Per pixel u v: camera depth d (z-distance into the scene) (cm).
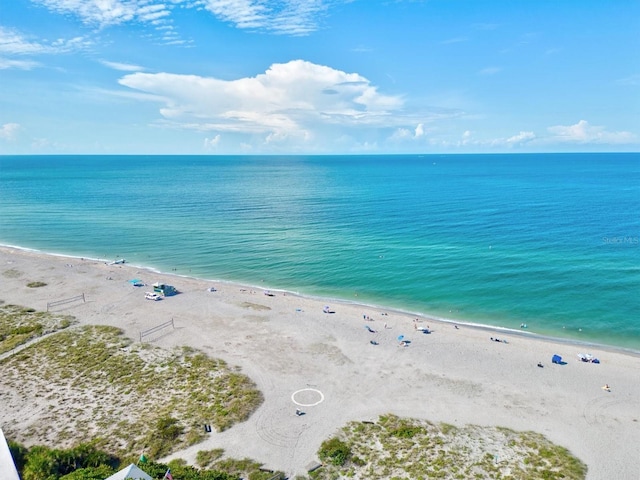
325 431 3581
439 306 6525
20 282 7444
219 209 15062
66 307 6306
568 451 3372
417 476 3073
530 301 6588
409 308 6494
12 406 3844
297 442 3438
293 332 5534
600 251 8912
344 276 7881
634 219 11969
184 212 14462
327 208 14962
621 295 6712
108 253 9631
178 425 3603
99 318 5906
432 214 13275
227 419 3691
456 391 4222
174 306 6419
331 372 4544
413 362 4788
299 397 4072
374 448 3381
